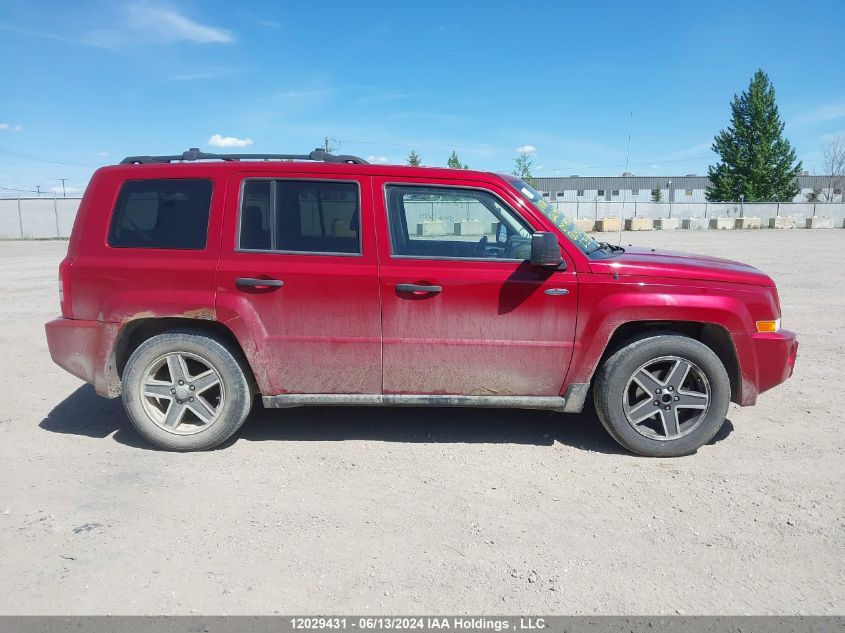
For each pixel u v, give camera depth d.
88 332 4.25
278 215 4.19
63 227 37.41
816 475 3.96
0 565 2.96
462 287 4.07
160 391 4.27
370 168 4.19
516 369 4.18
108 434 4.66
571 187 80.12
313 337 4.15
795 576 2.90
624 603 2.71
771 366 4.20
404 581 2.86
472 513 3.48
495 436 4.63
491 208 4.18
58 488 3.77
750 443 4.49
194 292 4.14
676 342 4.08
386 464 4.13
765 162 55.00
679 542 3.19
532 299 4.08
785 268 15.45
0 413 5.12
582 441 4.54
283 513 3.48
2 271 16.67
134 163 4.46
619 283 4.06
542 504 3.59
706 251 20.91
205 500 3.63
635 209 48.12
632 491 3.75
